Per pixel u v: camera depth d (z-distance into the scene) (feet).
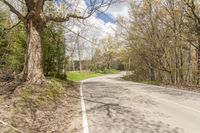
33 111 33.14
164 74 157.79
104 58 373.81
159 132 26.55
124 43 157.79
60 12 55.31
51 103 41.73
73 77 192.85
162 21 123.44
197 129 27.61
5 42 85.20
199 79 115.55
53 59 96.22
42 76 50.26
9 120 27.02
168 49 135.74
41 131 26.63
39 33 50.93
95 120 32.73
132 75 230.68
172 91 70.95
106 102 49.08
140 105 44.91
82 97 57.21
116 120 32.60
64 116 35.22
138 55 167.73
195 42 109.50
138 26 141.28
